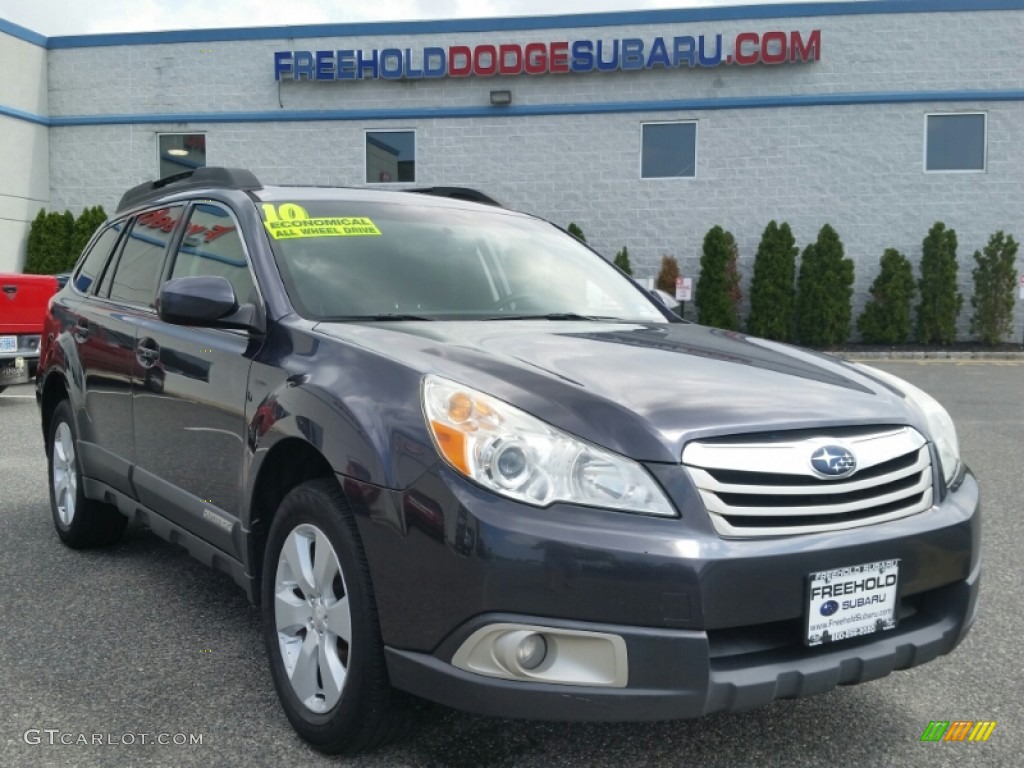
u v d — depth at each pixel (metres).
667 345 3.07
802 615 2.35
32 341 10.16
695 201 18.00
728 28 17.55
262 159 18.88
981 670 3.41
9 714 2.96
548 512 2.27
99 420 4.29
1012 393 11.20
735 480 2.33
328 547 2.64
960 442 7.95
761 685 2.30
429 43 18.22
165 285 3.09
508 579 2.23
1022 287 16.30
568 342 2.97
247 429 3.03
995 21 17.17
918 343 17.41
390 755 2.72
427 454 2.37
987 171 17.41
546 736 2.86
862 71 17.47
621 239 18.23
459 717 2.96
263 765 2.65
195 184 4.17
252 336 3.18
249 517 3.03
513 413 2.37
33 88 18.91
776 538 2.34
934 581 2.57
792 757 2.75
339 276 3.37
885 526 2.49
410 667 2.38
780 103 17.59
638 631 2.22
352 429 2.54
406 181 18.62
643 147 18.12
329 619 2.65
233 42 18.70
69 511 4.75
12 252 18.55
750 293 17.62
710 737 2.87
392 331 2.94
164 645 3.53
